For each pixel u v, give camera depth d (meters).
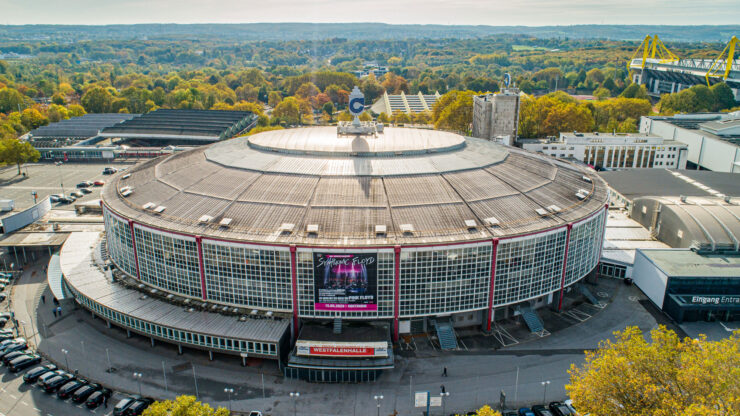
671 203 132.50
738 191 161.00
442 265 90.00
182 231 92.75
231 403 80.88
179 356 92.69
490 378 87.06
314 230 90.19
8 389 84.19
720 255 115.12
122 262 108.06
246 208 97.25
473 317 101.06
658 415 60.38
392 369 89.12
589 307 109.25
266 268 90.06
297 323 94.06
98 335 98.88
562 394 83.38
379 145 119.19
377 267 88.62
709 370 63.12
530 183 110.62
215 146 133.12
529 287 98.50
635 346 70.75
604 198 111.62
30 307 109.81
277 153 118.69
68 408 80.06
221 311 94.00
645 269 114.25
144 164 131.75
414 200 98.88
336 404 81.00
